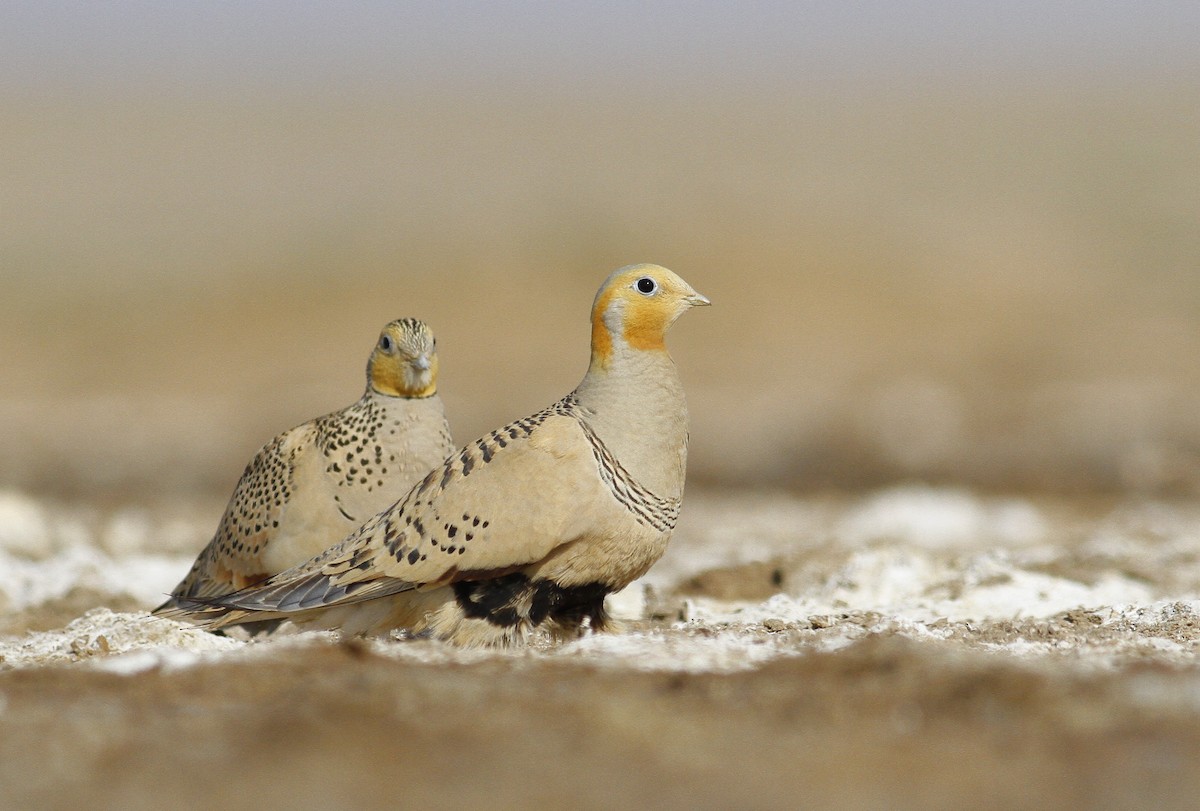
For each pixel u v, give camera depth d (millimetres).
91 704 6086
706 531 15461
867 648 6695
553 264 41531
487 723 5629
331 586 7734
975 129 78188
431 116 92375
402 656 7070
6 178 62188
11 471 22719
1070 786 5055
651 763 5254
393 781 5078
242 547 9305
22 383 33906
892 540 12859
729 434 24734
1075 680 6215
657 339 7918
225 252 45031
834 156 66750
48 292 41656
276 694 6207
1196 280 42531
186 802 4961
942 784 5086
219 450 24391
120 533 15570
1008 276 41750
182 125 85562
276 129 84000
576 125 85625
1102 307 39812
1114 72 123938
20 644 8578
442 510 7602
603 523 7590
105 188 60031
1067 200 53938
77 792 5074
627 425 7781
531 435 7664
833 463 22438
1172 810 4840
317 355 36312
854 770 5207
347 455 9055
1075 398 27875
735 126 83500
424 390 9133
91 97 104688
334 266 42375
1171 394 28281
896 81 123750
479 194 53000
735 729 5613
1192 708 5816
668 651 7020
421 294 39844
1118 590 10242
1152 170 60500
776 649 7129
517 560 7551
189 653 7223
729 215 45406
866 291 39500
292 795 4973
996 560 10969
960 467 21766
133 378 34469
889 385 30797
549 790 5008
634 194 50344
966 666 6324
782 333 36531
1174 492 19641
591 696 5996
